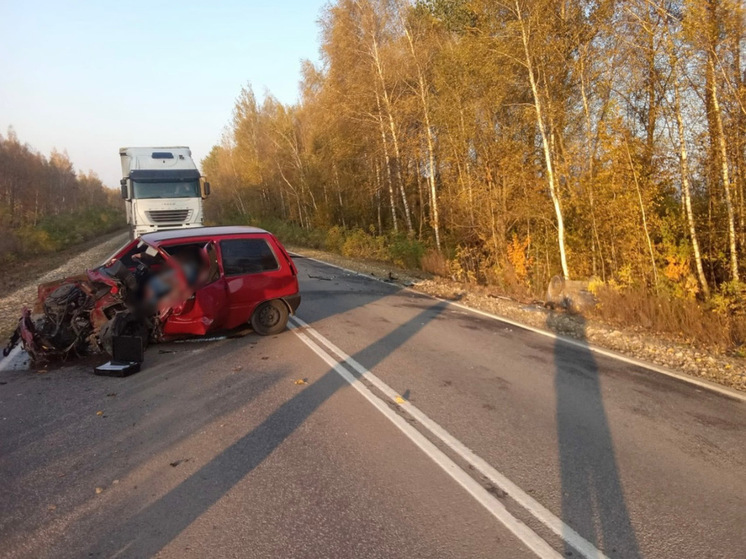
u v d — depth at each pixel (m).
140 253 8.77
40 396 6.01
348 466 4.30
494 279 15.94
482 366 7.27
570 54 14.21
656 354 8.29
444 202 20.59
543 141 14.18
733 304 9.92
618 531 3.45
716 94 10.55
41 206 58.47
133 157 19.58
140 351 6.96
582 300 11.98
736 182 10.98
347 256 25.78
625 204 12.19
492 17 14.86
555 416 5.45
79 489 3.97
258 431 5.00
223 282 8.38
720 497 3.89
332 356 7.62
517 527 3.47
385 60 23.28
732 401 6.07
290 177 41.34
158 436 4.91
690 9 10.20
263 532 3.40
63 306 7.26
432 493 3.89
